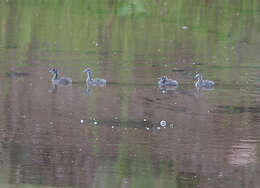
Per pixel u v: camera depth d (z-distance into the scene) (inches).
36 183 560.4
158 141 665.0
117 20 1376.7
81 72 976.9
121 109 778.8
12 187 544.7
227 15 1439.5
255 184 563.8
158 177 577.6
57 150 636.1
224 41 1243.2
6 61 1032.8
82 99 820.6
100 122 724.7
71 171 580.4
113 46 1178.0
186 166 601.9
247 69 1021.2
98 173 586.6
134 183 559.2
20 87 871.7
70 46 1168.2
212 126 716.7
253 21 1400.1
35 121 721.6
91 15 1403.8
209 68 1023.6
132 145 651.5
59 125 710.5
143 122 727.1
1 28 1274.6
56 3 1477.6
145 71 993.5
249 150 641.6
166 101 819.4
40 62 1035.3
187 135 685.3
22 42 1181.7
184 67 1028.5
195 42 1226.6
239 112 774.5
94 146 648.4
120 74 967.0
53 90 863.1
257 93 866.8
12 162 602.9
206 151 638.5
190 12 1456.7
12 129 693.9
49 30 1277.1
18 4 1465.3
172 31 1307.8
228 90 882.8
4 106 777.6
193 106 797.9
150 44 1199.6
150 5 1491.1
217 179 574.6
